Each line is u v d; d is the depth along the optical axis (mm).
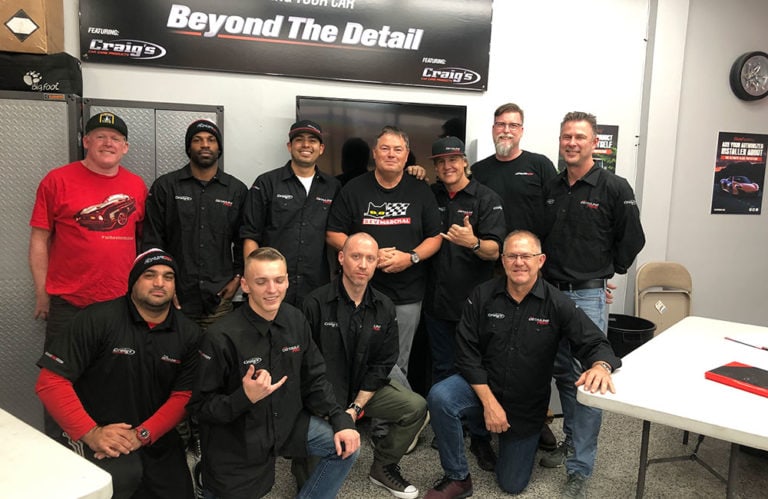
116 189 2438
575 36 3689
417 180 2807
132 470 1720
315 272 2713
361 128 3193
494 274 3057
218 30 3051
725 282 4387
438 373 2957
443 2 3344
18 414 2658
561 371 2621
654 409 1544
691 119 4086
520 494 2361
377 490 2375
